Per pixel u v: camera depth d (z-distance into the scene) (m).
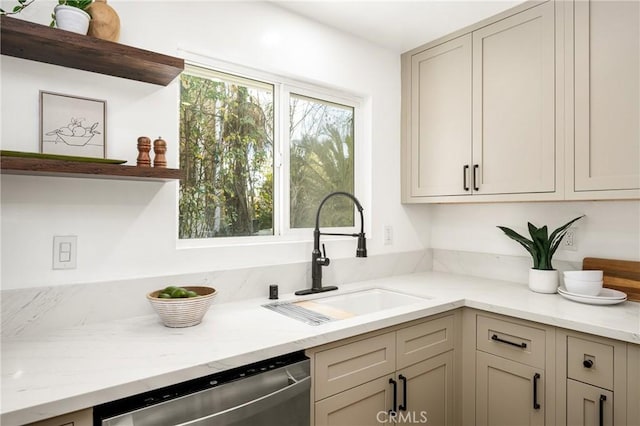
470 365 1.83
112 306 1.40
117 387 0.91
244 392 1.11
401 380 1.58
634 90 1.51
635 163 1.51
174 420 0.99
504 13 1.93
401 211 2.49
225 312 1.54
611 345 1.38
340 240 2.18
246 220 1.91
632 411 1.33
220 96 1.82
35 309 1.26
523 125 1.85
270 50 1.87
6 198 1.23
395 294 2.04
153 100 1.53
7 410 0.79
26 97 1.26
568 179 1.69
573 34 1.68
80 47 1.17
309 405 1.27
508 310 1.65
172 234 1.57
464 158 2.11
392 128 2.44
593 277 1.71
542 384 1.57
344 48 2.18
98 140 1.39
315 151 2.17
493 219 2.33
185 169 1.70
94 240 1.39
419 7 1.91
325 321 1.45
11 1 1.26
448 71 2.20
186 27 1.61
